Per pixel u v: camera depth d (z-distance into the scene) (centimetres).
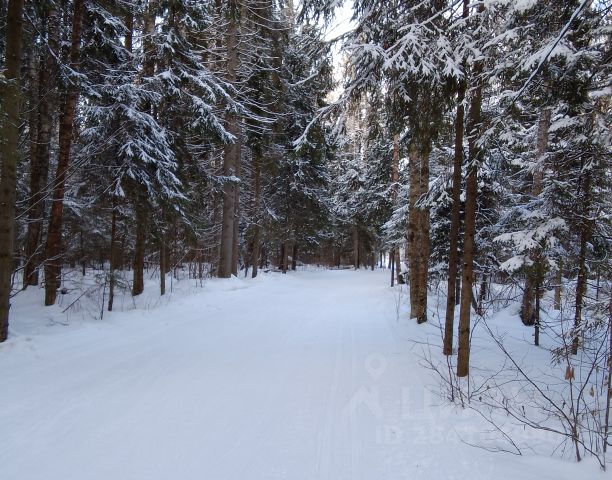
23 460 357
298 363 674
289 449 385
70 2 1045
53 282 1032
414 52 557
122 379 573
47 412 455
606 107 521
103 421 437
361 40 693
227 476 339
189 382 568
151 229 1192
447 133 742
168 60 1152
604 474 325
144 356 695
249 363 671
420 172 1131
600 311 555
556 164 726
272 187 2577
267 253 3338
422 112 639
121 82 1055
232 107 1394
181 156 1287
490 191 1222
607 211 786
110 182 1009
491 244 1152
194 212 1453
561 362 692
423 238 1016
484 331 967
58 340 751
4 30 856
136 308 1113
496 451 377
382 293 1823
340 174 3553
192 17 1200
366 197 2694
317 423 442
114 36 1140
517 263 690
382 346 802
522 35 491
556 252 775
